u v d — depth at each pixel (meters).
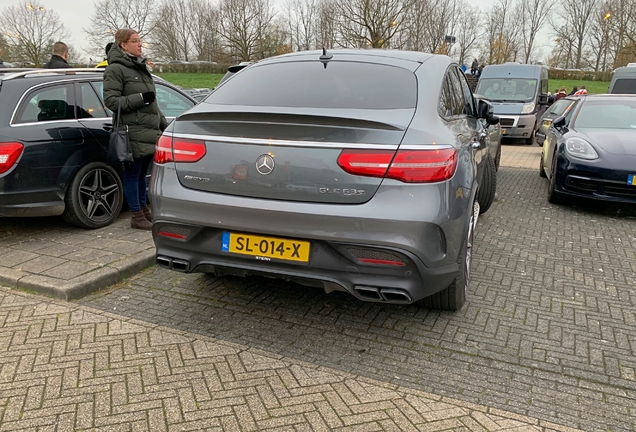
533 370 2.92
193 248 3.12
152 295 3.81
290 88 3.35
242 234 2.98
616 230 5.77
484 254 4.85
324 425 2.42
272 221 2.88
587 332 3.37
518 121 15.37
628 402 2.65
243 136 2.93
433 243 2.81
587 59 59.28
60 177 4.81
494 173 5.93
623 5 46.41
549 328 3.41
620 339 3.28
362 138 2.75
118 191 5.40
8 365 2.85
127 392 2.64
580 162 6.41
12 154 4.45
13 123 4.57
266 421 2.44
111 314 3.48
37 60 55.41
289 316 3.52
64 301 3.66
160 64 57.19
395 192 2.73
